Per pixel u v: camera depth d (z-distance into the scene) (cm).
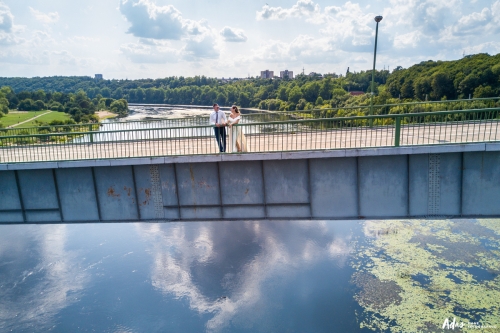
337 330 1678
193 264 2431
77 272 2388
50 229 3119
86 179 1478
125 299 2086
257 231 2905
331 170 1327
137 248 2711
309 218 1371
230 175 1400
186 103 19888
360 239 2525
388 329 1639
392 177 1291
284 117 3662
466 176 1236
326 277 2108
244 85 19462
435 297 1794
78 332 1842
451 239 2348
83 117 10812
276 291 2039
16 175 1499
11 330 1862
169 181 1436
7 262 2527
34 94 15425
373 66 2188
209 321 1859
